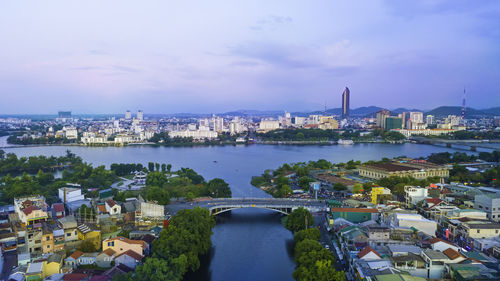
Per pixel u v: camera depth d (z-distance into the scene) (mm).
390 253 145750
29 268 142250
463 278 120062
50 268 148000
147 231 192500
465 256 139250
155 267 138625
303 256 150125
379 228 170875
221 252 193250
